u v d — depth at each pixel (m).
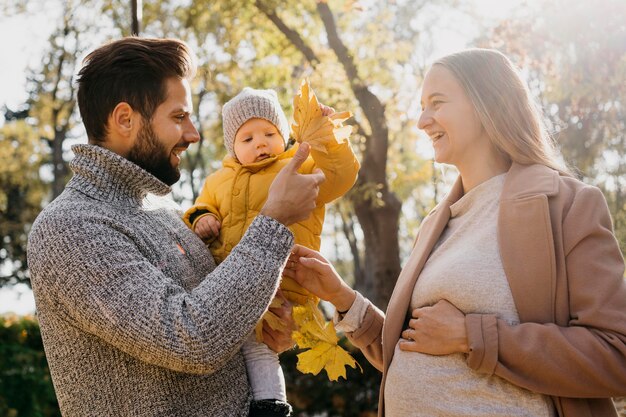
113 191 2.16
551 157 2.32
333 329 2.49
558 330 2.00
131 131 2.19
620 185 10.54
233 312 1.97
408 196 22.50
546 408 2.06
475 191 2.31
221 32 12.12
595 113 10.03
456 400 2.11
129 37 2.26
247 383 2.27
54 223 2.03
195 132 2.30
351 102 11.33
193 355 1.92
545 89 9.44
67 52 17.03
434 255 2.33
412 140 15.04
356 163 2.45
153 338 1.91
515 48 9.05
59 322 2.04
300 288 2.55
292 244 2.13
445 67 2.33
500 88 2.28
